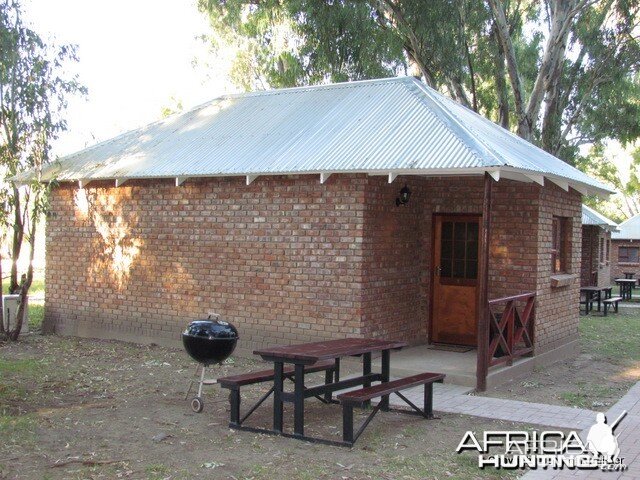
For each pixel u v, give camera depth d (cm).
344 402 696
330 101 1278
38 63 1288
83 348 1256
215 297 1210
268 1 2239
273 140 1187
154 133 1402
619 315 2231
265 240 1157
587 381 1081
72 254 1384
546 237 1184
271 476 605
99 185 1344
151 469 616
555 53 2288
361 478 606
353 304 1077
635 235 3819
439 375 819
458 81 2259
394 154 1011
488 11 2158
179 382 993
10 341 1320
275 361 738
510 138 1278
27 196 1375
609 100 2634
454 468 639
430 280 1246
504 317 1041
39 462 634
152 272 1284
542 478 615
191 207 1236
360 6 2066
